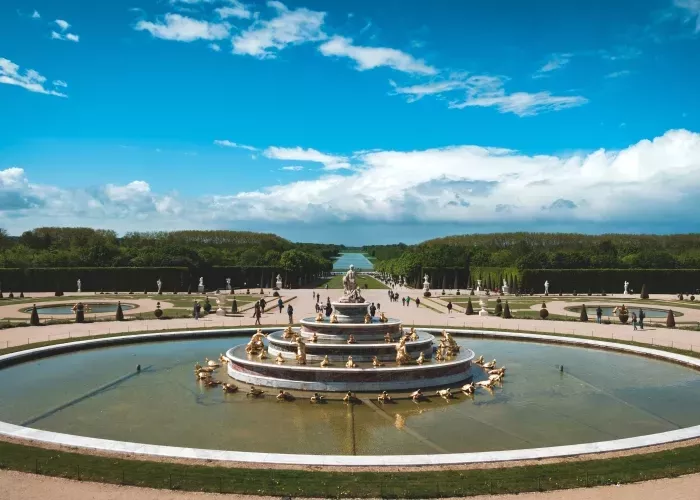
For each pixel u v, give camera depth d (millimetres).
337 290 128500
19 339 48344
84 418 26969
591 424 26328
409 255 156000
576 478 18203
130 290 111438
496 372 35031
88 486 17594
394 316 70188
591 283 114188
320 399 29953
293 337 37625
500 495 17219
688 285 113188
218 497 16984
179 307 80062
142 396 31062
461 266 148125
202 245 195750
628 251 159250
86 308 77375
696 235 187750
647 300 94812
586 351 45656
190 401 30062
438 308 82500
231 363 35625
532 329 57594
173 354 43969
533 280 114312
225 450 21422
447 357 35250
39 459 19656
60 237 182500
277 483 17891
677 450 20812
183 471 18797
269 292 119750
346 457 19938
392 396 30828
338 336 37031
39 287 112562
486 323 62781
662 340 49094
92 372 37062
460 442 23766
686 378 35812
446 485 17766
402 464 19484
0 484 17688
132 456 20234
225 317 66812
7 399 30312
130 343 48594
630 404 29781
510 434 24844
